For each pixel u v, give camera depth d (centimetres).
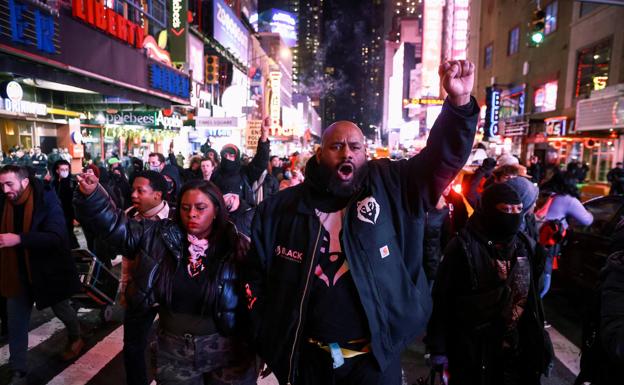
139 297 245
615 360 154
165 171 565
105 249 641
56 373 390
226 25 3173
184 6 2061
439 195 191
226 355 247
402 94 8950
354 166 190
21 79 1008
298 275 196
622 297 157
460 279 247
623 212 514
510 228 232
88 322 506
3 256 358
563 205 474
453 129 173
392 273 190
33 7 848
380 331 187
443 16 4722
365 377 193
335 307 190
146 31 1823
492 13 3484
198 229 237
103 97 1415
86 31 1061
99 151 1642
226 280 239
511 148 2925
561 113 2339
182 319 245
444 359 252
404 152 4103
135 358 302
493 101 2978
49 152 1342
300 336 189
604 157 1905
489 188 240
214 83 3016
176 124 1738
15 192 352
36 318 518
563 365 408
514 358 243
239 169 566
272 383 377
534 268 246
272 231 208
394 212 195
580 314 545
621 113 1578
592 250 543
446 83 167
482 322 238
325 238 195
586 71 2139
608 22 1934
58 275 378
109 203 246
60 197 729
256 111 4419
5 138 1164
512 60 3055
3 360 408
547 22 2542
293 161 1405
